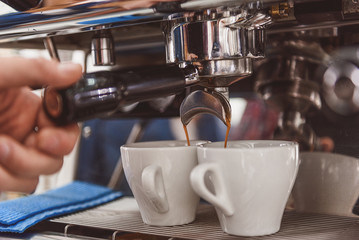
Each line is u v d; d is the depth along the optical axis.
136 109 0.58
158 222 0.39
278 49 0.49
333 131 0.46
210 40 0.33
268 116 0.52
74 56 0.67
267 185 0.33
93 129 0.72
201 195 0.33
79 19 0.37
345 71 0.46
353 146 0.45
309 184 0.45
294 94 0.49
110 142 0.71
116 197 0.51
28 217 0.41
